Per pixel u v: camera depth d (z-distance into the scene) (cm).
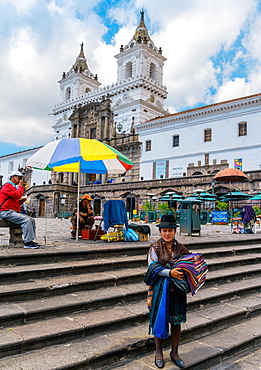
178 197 2919
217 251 832
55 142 898
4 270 526
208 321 490
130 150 4806
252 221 1477
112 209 946
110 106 5316
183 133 4159
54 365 343
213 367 415
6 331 393
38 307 440
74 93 6575
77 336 409
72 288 521
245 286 659
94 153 833
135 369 375
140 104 5134
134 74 5634
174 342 388
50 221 2703
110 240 933
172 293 375
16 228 760
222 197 2525
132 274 601
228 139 3719
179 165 4134
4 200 716
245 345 464
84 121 5644
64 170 1098
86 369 361
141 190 3803
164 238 391
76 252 655
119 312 477
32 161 877
